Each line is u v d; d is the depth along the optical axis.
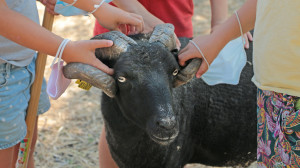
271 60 1.37
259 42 1.41
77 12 1.67
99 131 2.73
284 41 1.33
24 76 1.64
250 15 1.55
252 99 1.92
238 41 1.78
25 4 1.59
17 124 1.64
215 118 1.89
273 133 1.42
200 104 1.85
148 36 1.61
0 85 1.57
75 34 4.08
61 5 1.62
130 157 1.74
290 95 1.37
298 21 1.30
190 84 1.80
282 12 1.33
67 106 3.00
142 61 1.49
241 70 1.82
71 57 1.47
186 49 1.58
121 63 1.49
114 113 1.69
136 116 1.53
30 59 1.65
